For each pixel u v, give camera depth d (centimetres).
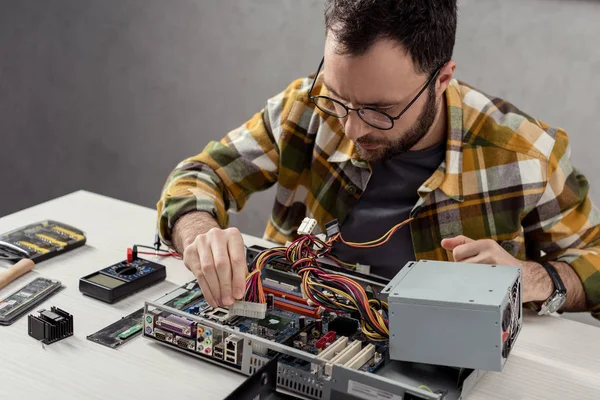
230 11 309
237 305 130
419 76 134
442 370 121
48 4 334
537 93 276
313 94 179
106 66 335
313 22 297
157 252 171
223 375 126
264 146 184
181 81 326
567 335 146
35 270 159
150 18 322
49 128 351
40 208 191
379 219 171
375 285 139
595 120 270
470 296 112
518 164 166
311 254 141
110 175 349
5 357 128
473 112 170
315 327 130
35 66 344
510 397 124
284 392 120
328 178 176
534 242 175
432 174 167
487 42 277
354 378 113
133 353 131
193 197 164
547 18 266
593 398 125
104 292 147
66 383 121
